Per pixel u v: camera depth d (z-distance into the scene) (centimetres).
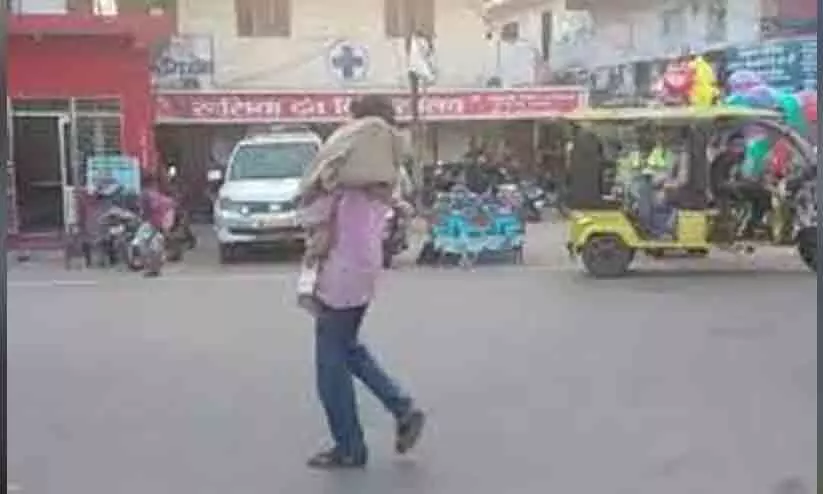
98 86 2244
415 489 612
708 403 802
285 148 2119
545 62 3117
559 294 1434
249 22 2912
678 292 1438
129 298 1475
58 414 804
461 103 2803
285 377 920
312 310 650
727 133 1647
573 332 1125
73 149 2238
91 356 1038
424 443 707
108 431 752
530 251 2022
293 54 2931
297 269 1811
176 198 2184
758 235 1650
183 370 960
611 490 606
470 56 3005
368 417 776
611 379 891
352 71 2945
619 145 1636
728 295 1400
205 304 1396
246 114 2708
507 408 799
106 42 2244
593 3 2986
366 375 668
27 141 2222
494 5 3102
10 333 1189
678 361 963
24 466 670
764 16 2456
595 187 1630
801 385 855
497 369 941
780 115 1680
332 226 639
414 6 2970
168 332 1175
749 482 615
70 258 1969
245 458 680
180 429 754
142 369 968
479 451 687
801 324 1159
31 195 2216
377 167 639
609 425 745
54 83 2228
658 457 668
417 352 1023
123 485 630
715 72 2397
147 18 2217
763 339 1068
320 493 609
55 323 1260
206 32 2894
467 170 2583
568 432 729
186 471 655
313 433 737
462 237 1802
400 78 2947
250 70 2914
